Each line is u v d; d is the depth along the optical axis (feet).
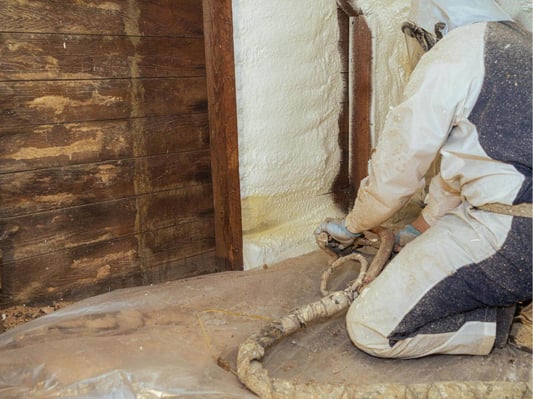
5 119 5.69
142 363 4.75
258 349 4.89
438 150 4.86
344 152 9.08
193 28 7.06
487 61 4.61
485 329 4.93
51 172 6.10
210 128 7.34
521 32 4.87
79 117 6.21
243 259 7.69
